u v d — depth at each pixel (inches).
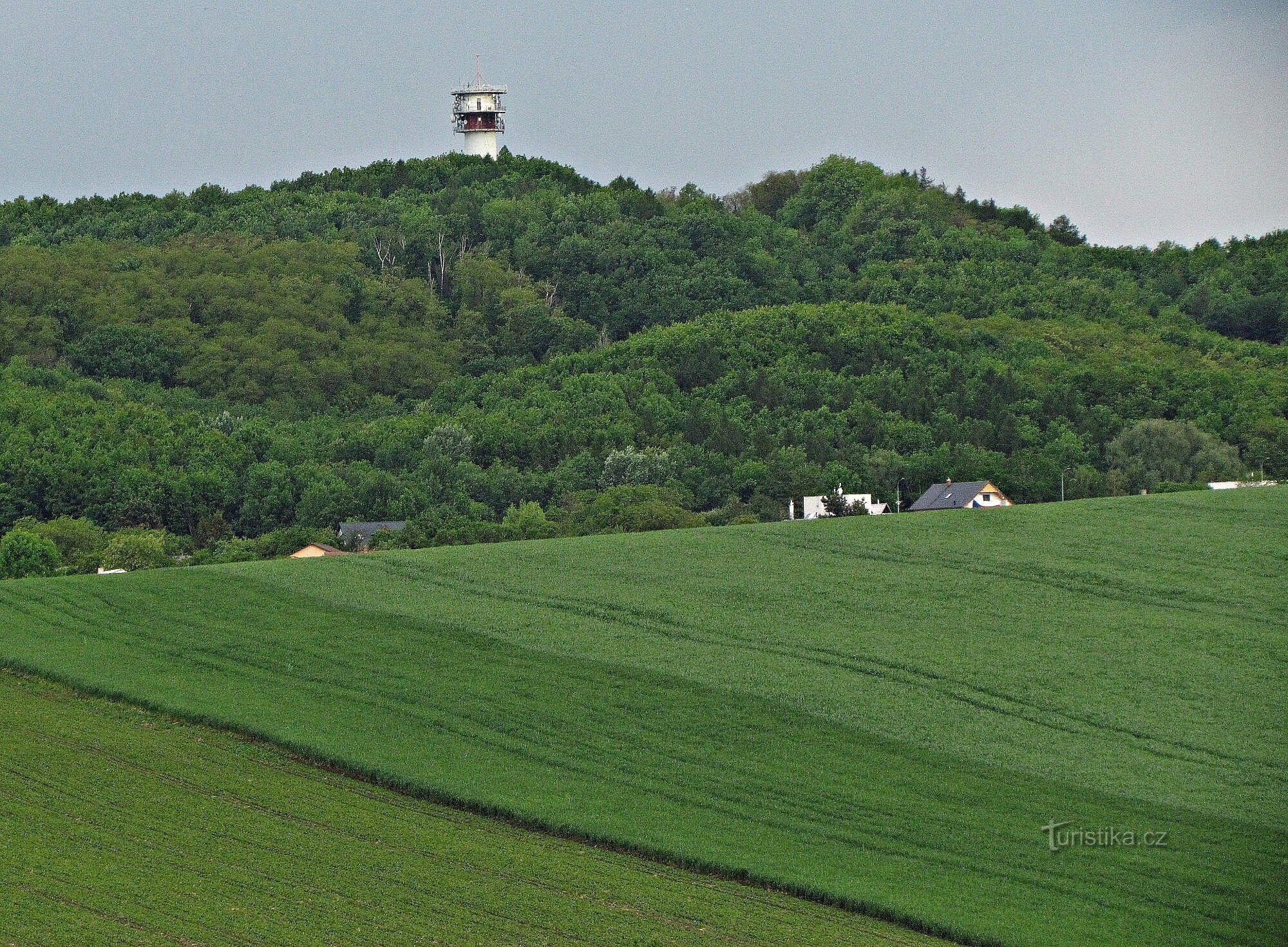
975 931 6215.6
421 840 7135.8
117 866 6609.3
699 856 6948.8
